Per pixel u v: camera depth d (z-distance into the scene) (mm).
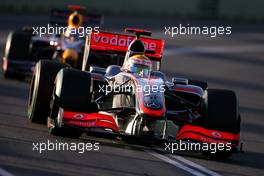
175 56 104125
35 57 66312
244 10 169500
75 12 66938
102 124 36375
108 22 133375
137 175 30891
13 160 31203
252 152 42188
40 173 29234
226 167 35438
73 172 30125
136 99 36469
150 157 35438
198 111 39344
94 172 30578
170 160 35281
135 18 147625
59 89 36719
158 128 36000
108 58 60031
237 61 106875
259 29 152500
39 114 41250
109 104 41281
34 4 147250
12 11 140250
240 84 84750
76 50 63844
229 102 37031
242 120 57312
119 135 35188
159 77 39156
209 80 85000
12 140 36031
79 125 35969
